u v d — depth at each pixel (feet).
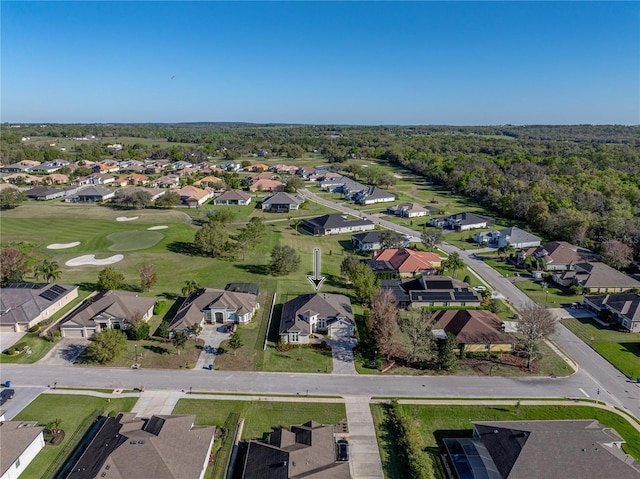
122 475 124.26
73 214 476.54
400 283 283.38
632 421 167.12
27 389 177.37
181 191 553.23
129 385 181.98
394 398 177.37
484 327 220.43
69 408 166.61
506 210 498.28
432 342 208.44
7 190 504.02
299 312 228.22
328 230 425.69
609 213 445.78
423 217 500.74
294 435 148.15
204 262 333.01
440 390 183.62
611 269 307.17
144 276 269.23
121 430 142.41
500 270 333.01
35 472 137.18
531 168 649.61
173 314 245.24
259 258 346.13
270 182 643.04
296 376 191.42
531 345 201.67
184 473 129.18
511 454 136.98
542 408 173.27
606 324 245.24
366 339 222.89
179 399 173.58
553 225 413.80
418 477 135.13
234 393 178.40
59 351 206.80
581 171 650.43
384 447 151.43
